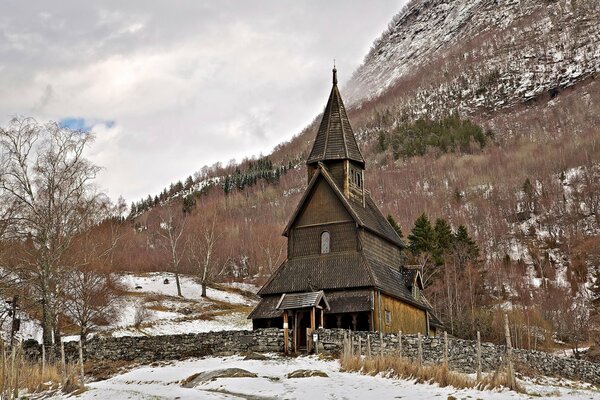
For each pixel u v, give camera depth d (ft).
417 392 106.42
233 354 159.63
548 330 297.74
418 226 352.90
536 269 496.64
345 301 176.76
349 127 208.03
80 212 207.51
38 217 191.31
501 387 111.14
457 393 104.83
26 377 137.18
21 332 212.43
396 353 144.36
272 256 435.94
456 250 363.76
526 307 328.08
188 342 164.96
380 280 183.93
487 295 374.43
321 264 187.73
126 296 289.53
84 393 123.24
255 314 182.60
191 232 460.14
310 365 139.44
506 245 577.84
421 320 207.51
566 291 411.75
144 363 164.35
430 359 150.41
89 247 232.94
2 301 207.21
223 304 312.91
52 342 187.01
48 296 187.01
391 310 186.29
